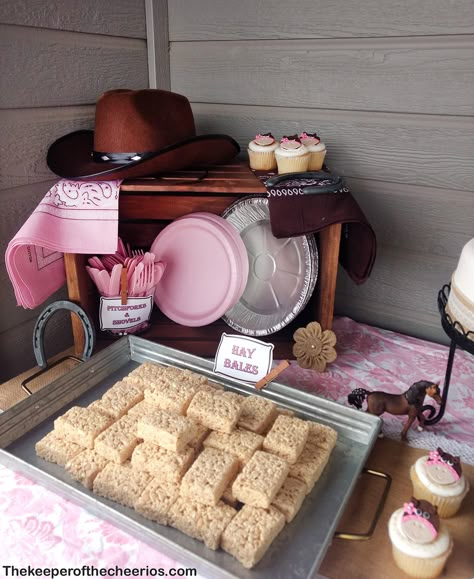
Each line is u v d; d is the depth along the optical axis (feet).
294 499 2.14
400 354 3.60
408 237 3.80
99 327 3.52
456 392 3.18
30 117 3.17
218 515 2.06
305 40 3.63
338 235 3.14
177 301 3.54
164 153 3.08
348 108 3.66
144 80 4.07
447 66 3.26
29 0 2.99
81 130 3.51
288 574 1.89
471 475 2.49
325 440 2.44
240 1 3.73
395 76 3.43
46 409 2.70
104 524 2.15
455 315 2.45
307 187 3.08
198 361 3.02
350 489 2.13
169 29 4.07
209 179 3.22
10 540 2.07
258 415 2.54
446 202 3.59
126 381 2.80
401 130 3.55
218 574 1.86
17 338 3.44
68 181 3.10
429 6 3.19
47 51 3.18
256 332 3.48
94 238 2.98
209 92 4.12
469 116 3.32
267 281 3.48
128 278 3.17
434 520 1.94
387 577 1.95
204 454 2.28
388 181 3.72
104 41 3.60
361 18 3.40
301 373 3.31
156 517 2.09
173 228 3.35
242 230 3.40
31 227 2.88
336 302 4.24
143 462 2.26
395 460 2.56
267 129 4.00
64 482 2.19
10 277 3.01
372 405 2.71
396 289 3.98
